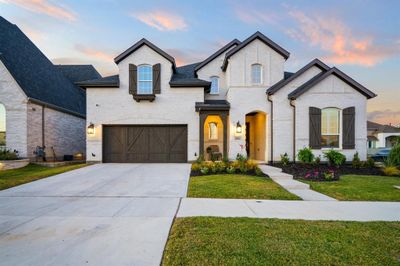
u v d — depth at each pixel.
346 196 6.55
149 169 11.12
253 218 4.60
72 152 17.59
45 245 3.44
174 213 4.96
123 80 13.51
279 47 13.23
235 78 13.31
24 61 14.75
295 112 12.65
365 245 3.40
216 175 9.29
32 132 13.34
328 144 12.59
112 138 13.68
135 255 3.12
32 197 6.32
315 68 13.05
